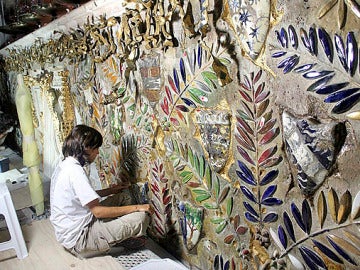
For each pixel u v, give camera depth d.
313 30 1.10
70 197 2.08
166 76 1.84
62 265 2.08
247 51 1.34
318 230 1.22
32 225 2.68
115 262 2.06
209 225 1.75
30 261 2.16
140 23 1.88
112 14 2.13
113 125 2.53
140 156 2.28
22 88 3.10
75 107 3.21
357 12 0.98
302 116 1.18
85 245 2.10
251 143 1.40
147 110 2.09
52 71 3.53
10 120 5.41
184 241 1.94
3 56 5.39
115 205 2.50
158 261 1.87
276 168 1.33
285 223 1.34
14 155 5.37
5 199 2.19
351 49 1.01
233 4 1.36
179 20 1.67
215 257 1.75
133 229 2.12
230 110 1.48
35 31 3.40
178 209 1.96
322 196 1.17
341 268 1.18
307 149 1.17
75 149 2.14
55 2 3.00
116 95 2.38
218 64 1.47
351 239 1.11
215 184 1.65
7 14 5.27
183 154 1.82
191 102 1.69
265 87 1.30
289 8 1.17
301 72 1.16
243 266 1.58
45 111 3.78
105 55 2.39
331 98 1.08
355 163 1.06
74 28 2.73
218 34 1.46
